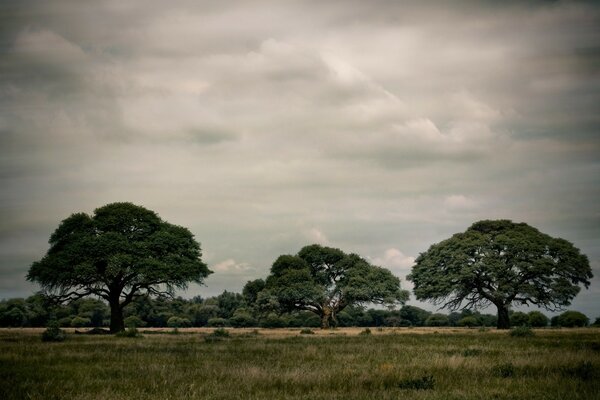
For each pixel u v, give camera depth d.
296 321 96.00
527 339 31.44
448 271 64.31
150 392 10.96
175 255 52.62
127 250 49.38
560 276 61.97
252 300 81.50
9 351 21.41
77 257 48.25
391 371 14.11
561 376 12.95
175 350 22.67
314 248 79.38
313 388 11.52
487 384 11.94
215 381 12.16
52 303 51.41
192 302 113.31
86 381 12.45
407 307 105.69
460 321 90.06
